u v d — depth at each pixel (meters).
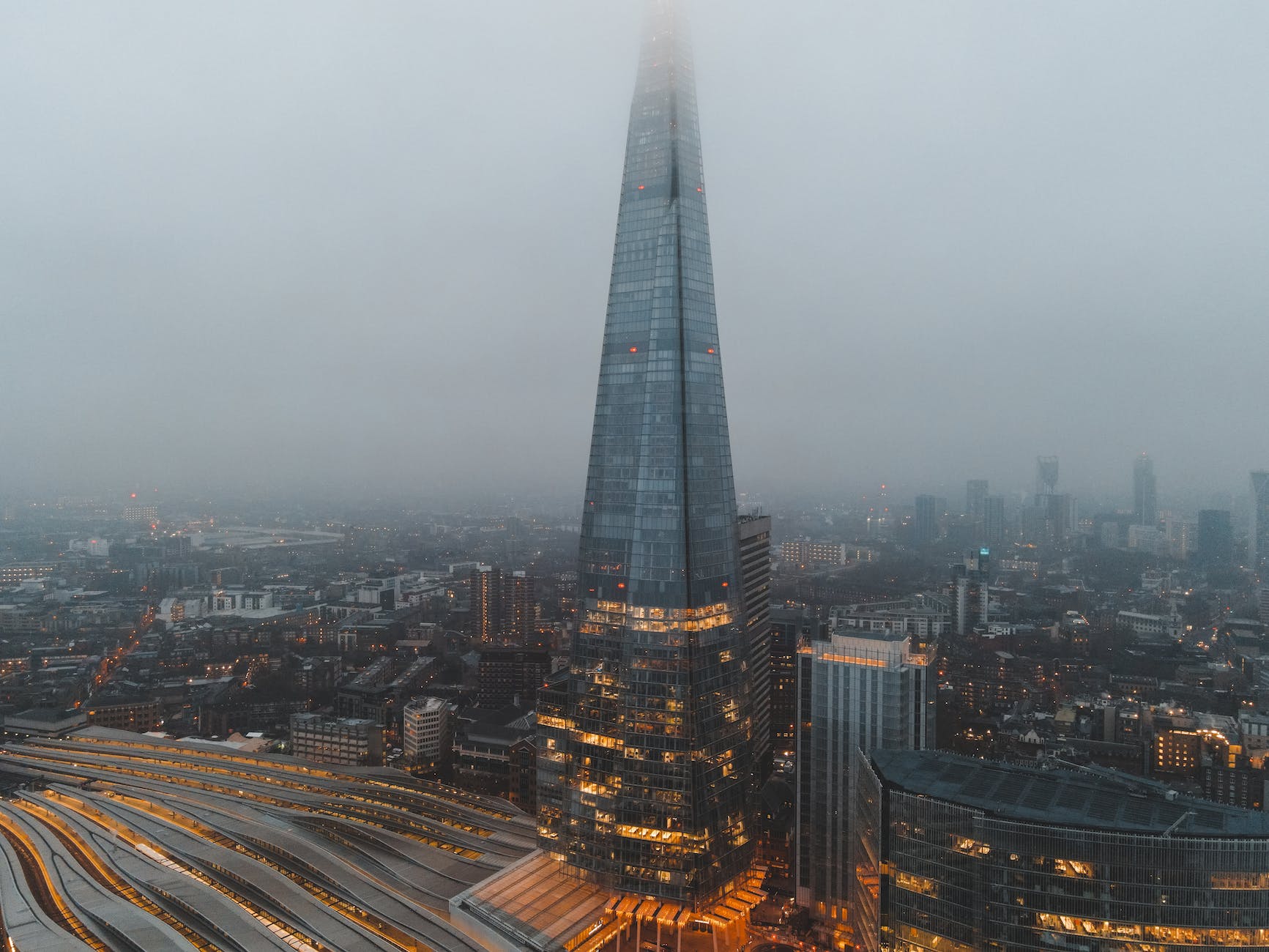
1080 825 148.75
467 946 178.38
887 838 169.88
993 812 156.12
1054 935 147.88
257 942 173.12
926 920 162.25
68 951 165.12
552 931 184.88
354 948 172.25
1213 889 141.00
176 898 193.75
